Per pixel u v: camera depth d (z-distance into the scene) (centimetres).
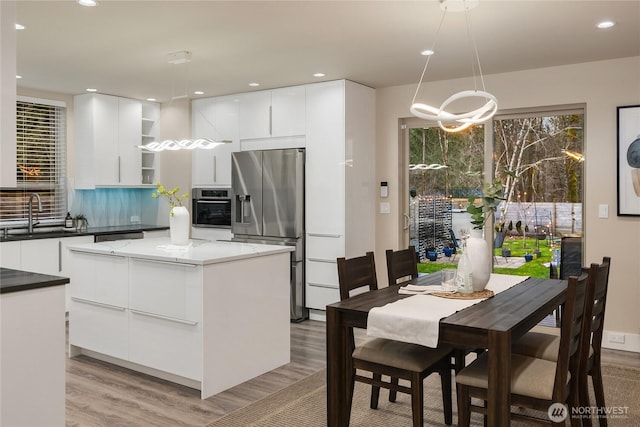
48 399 252
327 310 270
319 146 536
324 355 431
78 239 550
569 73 462
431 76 509
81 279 412
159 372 373
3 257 491
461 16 337
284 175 546
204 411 319
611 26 358
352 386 284
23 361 242
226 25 356
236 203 583
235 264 358
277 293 397
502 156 511
